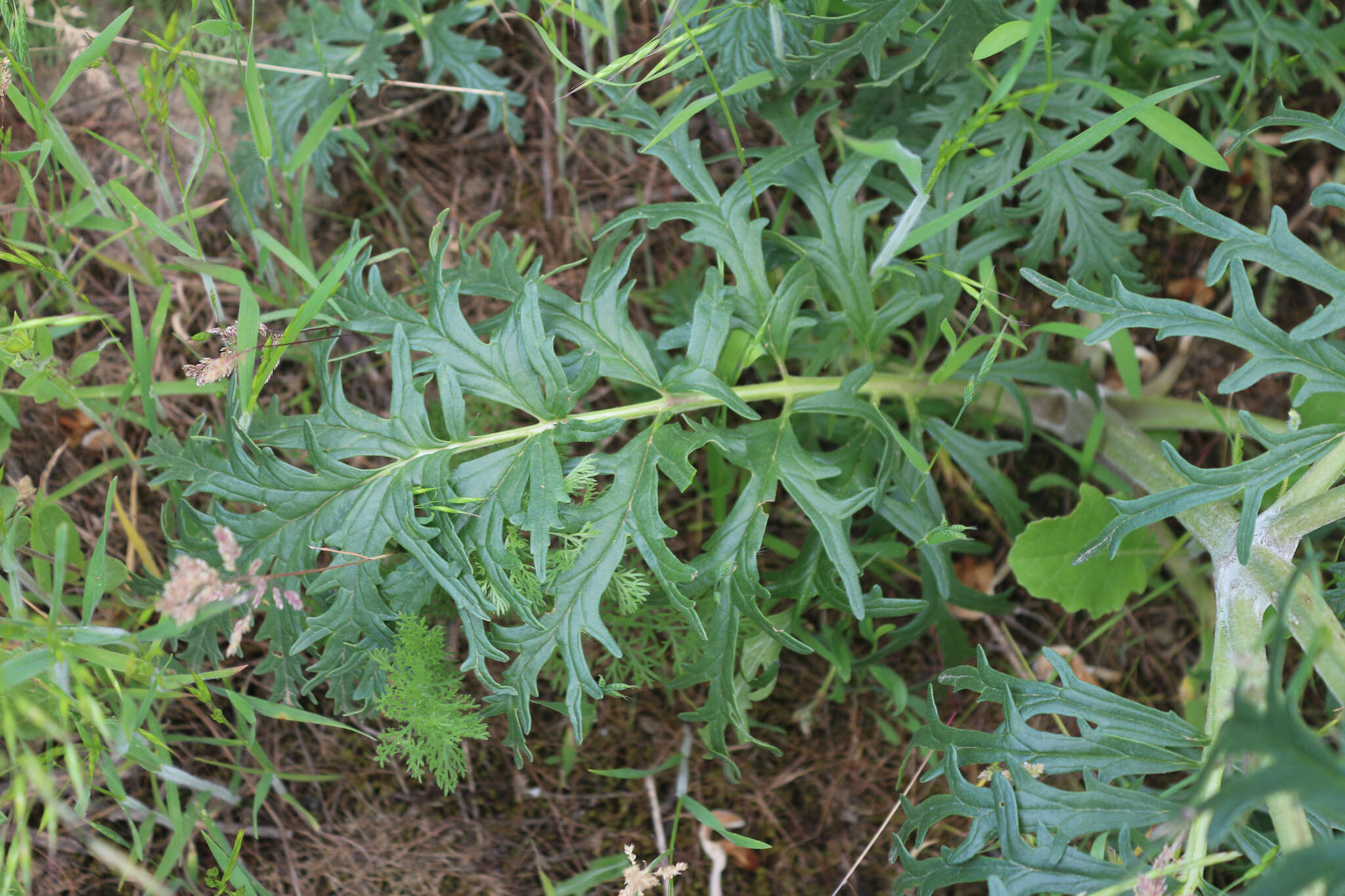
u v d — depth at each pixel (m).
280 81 2.12
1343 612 1.64
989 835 1.52
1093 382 2.08
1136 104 1.45
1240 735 0.86
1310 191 2.36
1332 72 2.10
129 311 2.20
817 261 1.76
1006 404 2.15
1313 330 1.45
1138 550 2.04
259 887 1.88
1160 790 2.15
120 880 1.97
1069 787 2.26
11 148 2.15
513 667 1.58
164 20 2.15
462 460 1.98
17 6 1.60
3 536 1.63
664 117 1.82
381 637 1.61
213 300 1.60
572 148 2.29
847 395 1.68
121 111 2.19
